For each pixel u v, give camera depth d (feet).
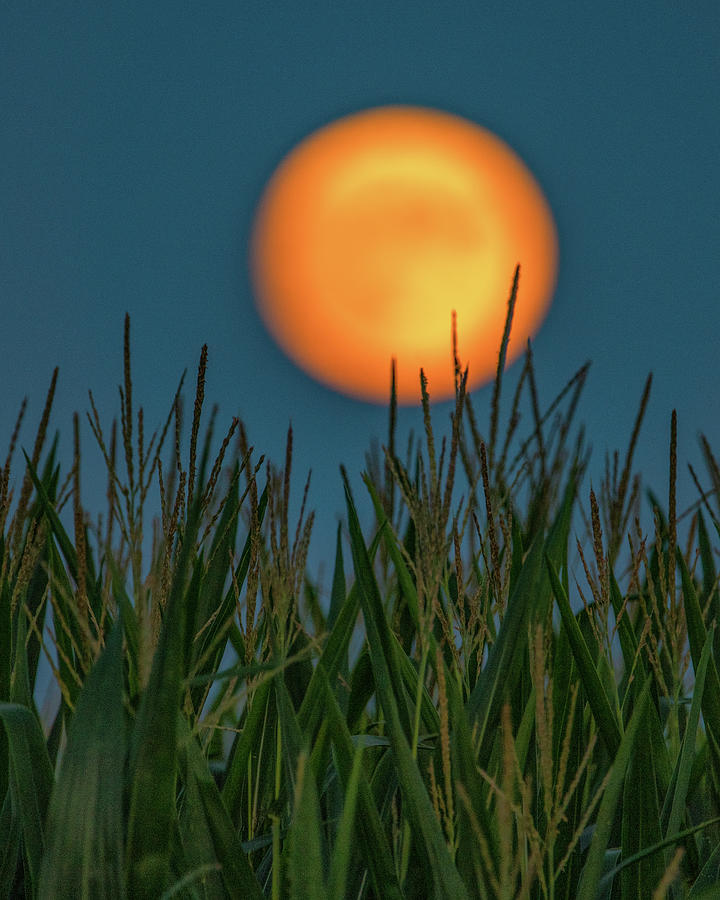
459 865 74.64
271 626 74.90
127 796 74.18
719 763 75.51
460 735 74.54
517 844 75.00
